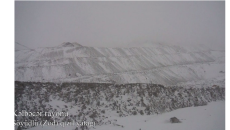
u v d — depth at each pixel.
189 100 29.88
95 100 24.70
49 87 25.88
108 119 21.50
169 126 19.58
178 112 25.25
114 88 28.27
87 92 26.00
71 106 22.73
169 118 22.55
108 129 18.58
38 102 21.98
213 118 22.23
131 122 20.91
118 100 25.72
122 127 19.27
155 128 18.88
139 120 21.72
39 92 23.95
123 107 24.53
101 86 28.20
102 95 26.14
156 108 25.70
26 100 21.75
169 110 26.41
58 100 23.39
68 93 25.16
